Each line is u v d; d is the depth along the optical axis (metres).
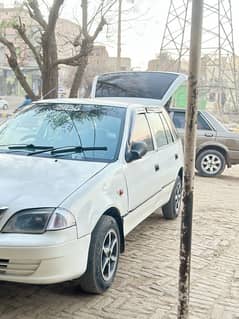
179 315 3.13
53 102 5.84
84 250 3.97
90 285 4.22
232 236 6.66
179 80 11.97
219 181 12.28
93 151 4.94
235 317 4.12
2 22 11.00
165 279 4.86
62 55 16.56
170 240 6.24
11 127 5.55
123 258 5.46
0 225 3.76
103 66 31.91
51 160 4.71
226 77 37.78
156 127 6.59
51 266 3.72
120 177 4.74
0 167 4.45
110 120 5.36
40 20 11.20
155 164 6.05
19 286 4.53
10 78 47.00
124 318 3.97
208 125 12.90
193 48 2.84
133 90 12.02
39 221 3.76
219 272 5.19
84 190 4.09
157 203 6.30
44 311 4.04
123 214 4.81
